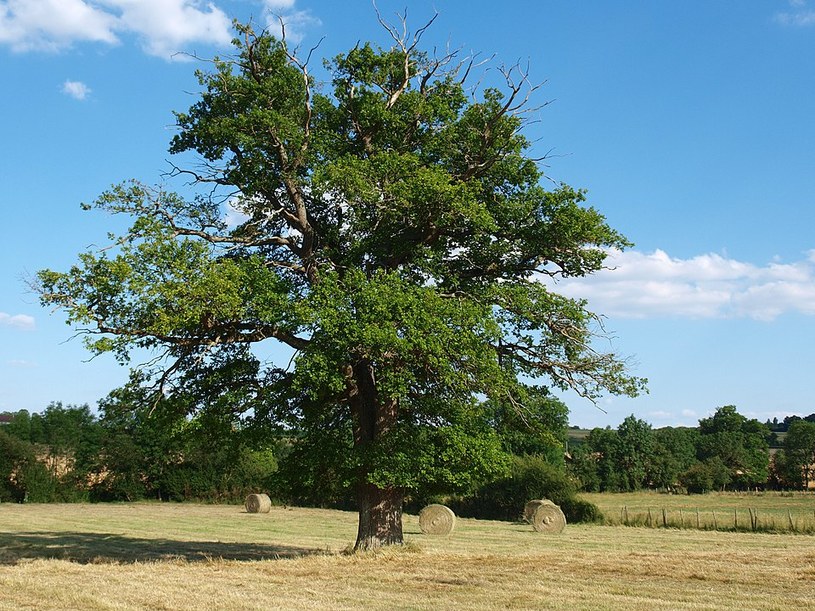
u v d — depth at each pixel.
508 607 13.67
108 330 19.02
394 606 13.74
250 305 19.48
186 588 16.02
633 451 88.75
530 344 22.50
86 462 67.31
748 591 15.67
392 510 22.50
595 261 22.16
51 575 18.16
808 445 87.56
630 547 29.14
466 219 21.08
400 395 19.11
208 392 21.80
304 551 27.77
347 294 19.30
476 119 22.58
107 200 21.50
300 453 21.98
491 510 50.38
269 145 22.05
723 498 72.12
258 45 22.55
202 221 22.98
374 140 23.52
